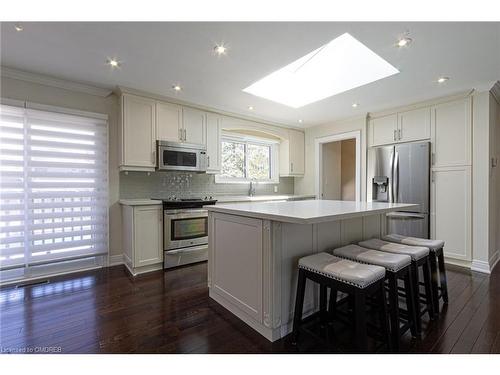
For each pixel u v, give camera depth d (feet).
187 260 11.07
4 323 6.28
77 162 9.98
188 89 10.45
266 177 16.94
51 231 9.45
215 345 5.44
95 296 7.86
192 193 13.37
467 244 10.36
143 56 7.79
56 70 8.75
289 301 5.86
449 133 10.88
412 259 5.97
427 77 9.19
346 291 4.67
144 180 11.75
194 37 6.76
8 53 7.62
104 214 10.59
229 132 14.74
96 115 10.31
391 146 12.37
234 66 8.43
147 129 10.80
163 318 6.54
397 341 5.12
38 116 9.20
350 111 13.33
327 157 17.26
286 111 13.43
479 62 8.04
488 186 9.95
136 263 9.78
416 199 11.51
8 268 8.64
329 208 6.68
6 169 8.63
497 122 11.38
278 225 5.58
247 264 6.17
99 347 5.36
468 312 6.73
